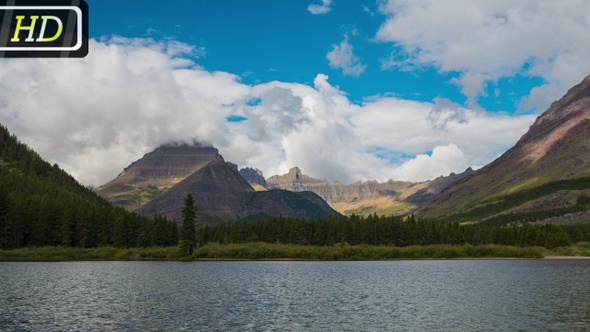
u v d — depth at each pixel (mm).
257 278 119625
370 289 96250
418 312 67750
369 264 193750
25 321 58812
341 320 61344
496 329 56250
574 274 132500
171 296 82688
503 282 109938
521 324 59000
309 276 127875
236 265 179250
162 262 195125
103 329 54875
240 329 55469
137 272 134750
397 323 59594
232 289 94375
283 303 75812
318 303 76062
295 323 59219
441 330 55562
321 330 55281
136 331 53969
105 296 81688
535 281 111500
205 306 71812
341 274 135625
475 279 118125
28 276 115500
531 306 73000
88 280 108188
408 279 119375
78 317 61750
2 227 197375
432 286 102125
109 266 161750
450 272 143500
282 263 199000
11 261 183625
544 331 55094
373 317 63656
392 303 76438
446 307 72250
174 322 59156
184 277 120250
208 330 54844
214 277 121312
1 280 105000
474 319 62250
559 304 74875
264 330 55031
